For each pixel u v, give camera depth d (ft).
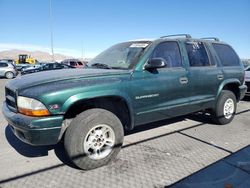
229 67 19.77
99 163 12.36
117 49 16.43
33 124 10.93
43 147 14.85
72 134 11.68
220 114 19.40
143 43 15.38
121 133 12.97
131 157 13.69
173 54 15.97
